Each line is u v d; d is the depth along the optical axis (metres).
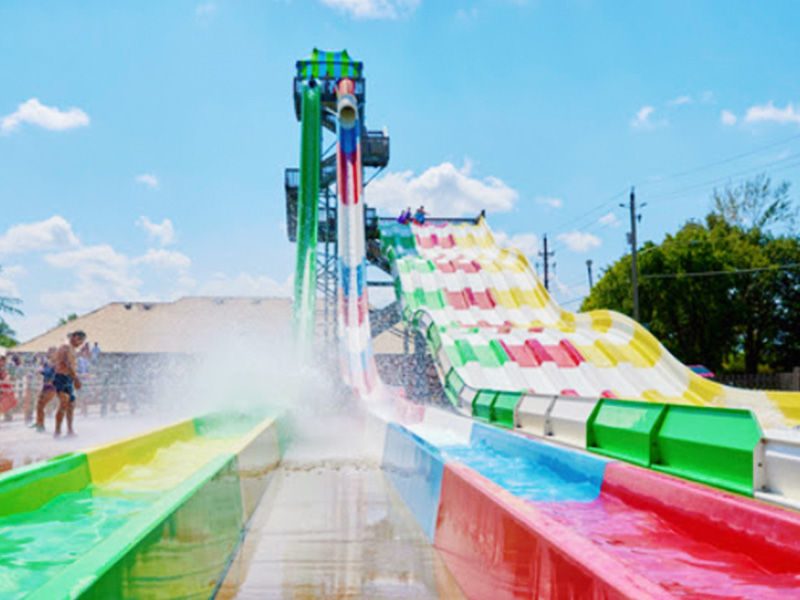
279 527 6.11
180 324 46.12
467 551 4.46
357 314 28.66
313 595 4.24
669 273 39.16
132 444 7.11
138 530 3.01
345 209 33.75
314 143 35.28
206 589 4.11
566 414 10.05
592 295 44.97
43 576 3.62
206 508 4.32
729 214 50.94
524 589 3.38
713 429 6.22
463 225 38.72
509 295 30.81
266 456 8.58
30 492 4.94
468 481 4.70
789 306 40.88
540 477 7.91
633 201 34.66
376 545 5.49
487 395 15.11
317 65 38.41
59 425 11.83
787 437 5.27
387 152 38.00
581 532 5.01
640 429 7.46
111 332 45.06
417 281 31.42
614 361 22.89
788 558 3.88
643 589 2.33
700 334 39.75
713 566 4.09
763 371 43.72
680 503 5.12
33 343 43.50
